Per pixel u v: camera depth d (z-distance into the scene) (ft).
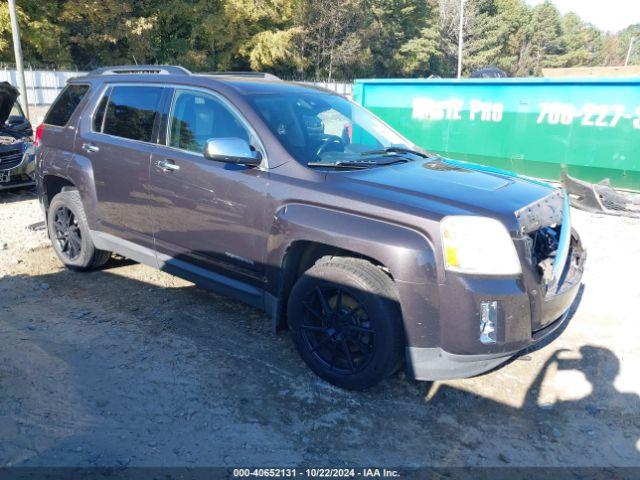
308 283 11.74
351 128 14.64
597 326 15.19
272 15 133.59
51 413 10.71
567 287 11.80
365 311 11.00
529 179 13.78
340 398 11.56
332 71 154.10
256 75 15.99
